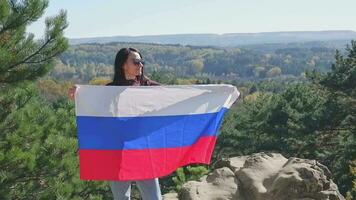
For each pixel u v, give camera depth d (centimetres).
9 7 927
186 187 709
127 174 488
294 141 3212
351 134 3017
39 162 1068
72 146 1123
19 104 1105
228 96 546
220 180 705
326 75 3030
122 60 488
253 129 3900
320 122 2941
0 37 977
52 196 1085
